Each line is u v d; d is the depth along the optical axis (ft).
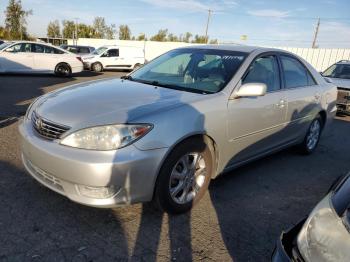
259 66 12.91
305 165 15.84
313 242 5.31
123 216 9.95
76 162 8.39
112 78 13.65
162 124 9.09
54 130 9.08
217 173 11.31
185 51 14.23
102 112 9.09
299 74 15.38
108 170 8.35
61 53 49.47
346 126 26.16
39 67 47.39
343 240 4.95
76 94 10.77
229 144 11.33
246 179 13.56
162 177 9.30
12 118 20.40
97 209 10.17
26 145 9.59
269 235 9.72
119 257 8.27
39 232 8.93
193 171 10.34
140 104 9.65
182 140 9.58
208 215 10.48
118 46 67.77
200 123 9.94
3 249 8.20
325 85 17.06
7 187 11.10
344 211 5.24
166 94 10.69
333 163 16.48
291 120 14.43
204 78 11.95
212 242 9.16
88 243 8.67
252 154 12.80
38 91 33.45
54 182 9.18
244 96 11.37
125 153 8.50
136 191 8.88
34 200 10.42
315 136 17.21
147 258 8.32
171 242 9.00
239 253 8.81
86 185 8.54
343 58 65.31
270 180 13.67
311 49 68.33
